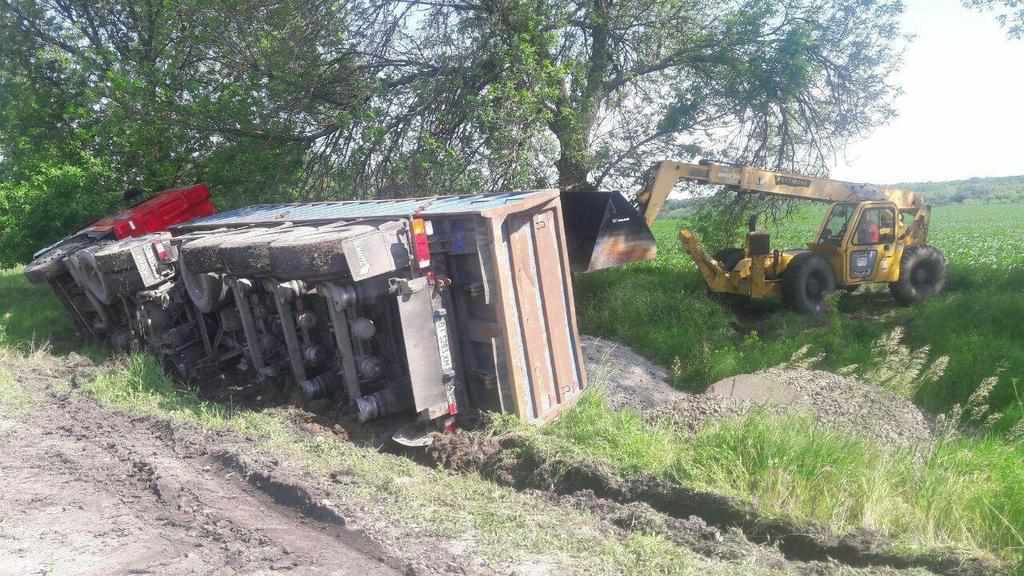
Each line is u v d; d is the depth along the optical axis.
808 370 10.59
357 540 4.61
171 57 16.38
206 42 15.48
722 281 15.35
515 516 5.12
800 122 17.78
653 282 16.19
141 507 5.16
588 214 13.91
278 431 6.95
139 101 14.91
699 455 6.29
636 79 17.25
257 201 15.91
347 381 7.27
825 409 8.73
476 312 7.39
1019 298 13.42
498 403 7.36
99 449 6.52
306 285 7.39
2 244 21.58
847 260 15.30
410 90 14.62
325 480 5.64
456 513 5.15
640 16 16.39
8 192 22.19
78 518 4.94
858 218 15.34
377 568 4.21
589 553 4.55
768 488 5.73
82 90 18.02
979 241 31.73
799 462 6.03
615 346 12.58
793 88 16.17
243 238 7.97
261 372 8.31
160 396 8.31
